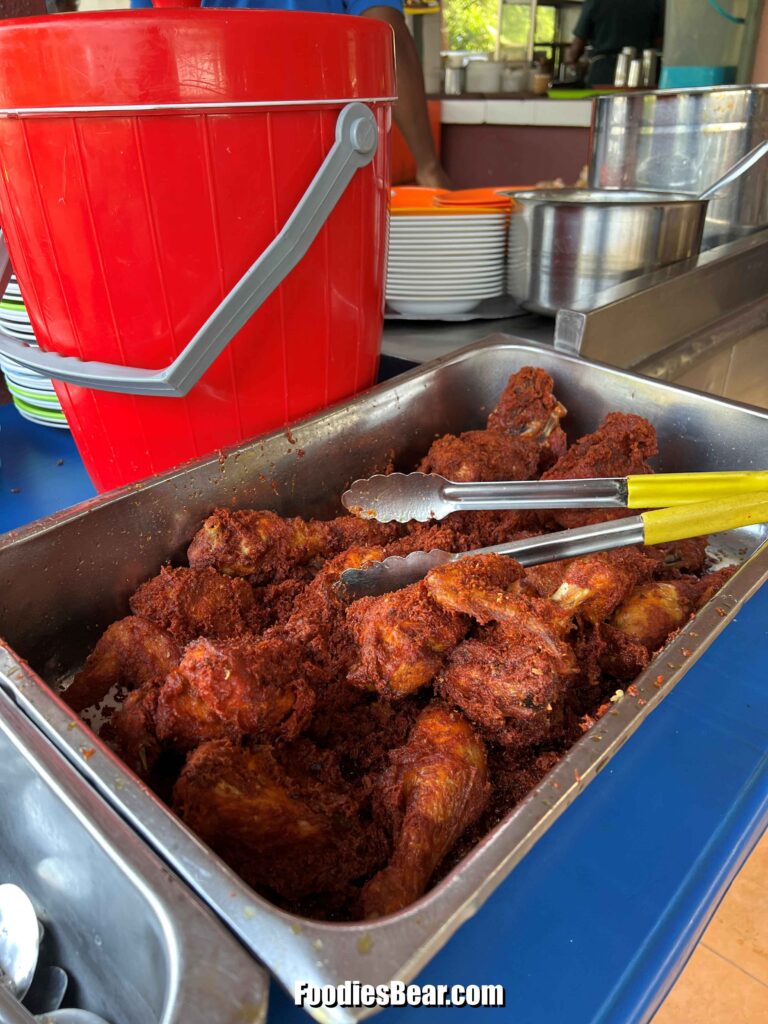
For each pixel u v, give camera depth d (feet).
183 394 1.59
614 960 0.96
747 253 3.15
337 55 1.50
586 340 2.36
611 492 1.66
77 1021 1.01
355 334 1.92
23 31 1.35
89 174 1.43
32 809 1.04
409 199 3.13
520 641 1.32
